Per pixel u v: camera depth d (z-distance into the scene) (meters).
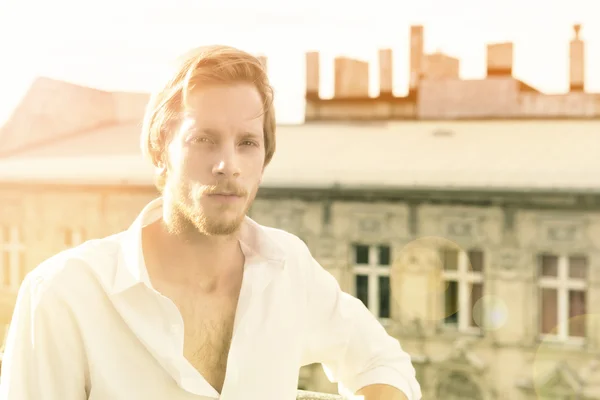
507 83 24.33
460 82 24.70
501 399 18.80
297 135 24.14
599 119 23.84
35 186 22.11
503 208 18.91
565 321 18.80
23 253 22.72
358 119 25.69
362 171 19.94
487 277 19.17
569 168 18.83
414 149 21.61
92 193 21.77
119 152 23.84
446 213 19.34
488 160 20.05
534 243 18.78
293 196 20.06
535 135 22.28
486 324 19.14
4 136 25.55
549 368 18.61
